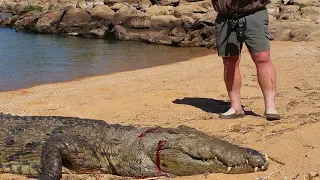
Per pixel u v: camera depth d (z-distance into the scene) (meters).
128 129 6.05
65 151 5.93
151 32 31.97
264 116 8.52
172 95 11.47
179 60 22.05
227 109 9.67
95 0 38.06
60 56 23.05
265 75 8.30
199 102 10.50
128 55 24.20
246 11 8.02
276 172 5.46
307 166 5.81
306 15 30.97
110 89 13.12
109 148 5.93
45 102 11.37
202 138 5.48
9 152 6.28
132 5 37.06
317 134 7.13
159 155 5.53
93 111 9.80
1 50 25.05
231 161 5.22
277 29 27.48
